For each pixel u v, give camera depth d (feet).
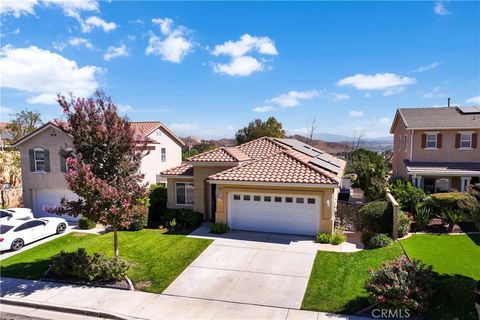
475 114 90.63
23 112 130.52
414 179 83.82
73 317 34.91
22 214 68.39
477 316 28.84
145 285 40.50
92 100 43.34
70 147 75.41
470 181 82.58
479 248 47.21
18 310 36.60
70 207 42.57
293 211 57.57
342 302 34.76
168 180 70.90
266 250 50.14
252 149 78.84
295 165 60.34
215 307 35.09
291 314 33.24
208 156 67.46
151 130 100.12
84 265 42.47
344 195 92.58
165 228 64.08
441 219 58.90
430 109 97.76
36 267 47.93
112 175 43.83
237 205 60.44
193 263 46.09
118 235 60.18
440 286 33.01
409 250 46.83
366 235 52.90
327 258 46.39
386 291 30.86
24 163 78.95
